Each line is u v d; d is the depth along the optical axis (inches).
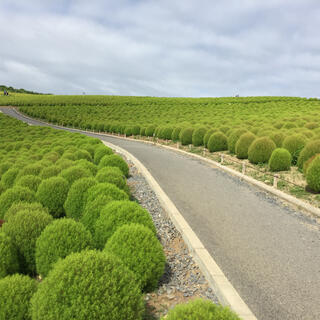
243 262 192.7
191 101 2970.0
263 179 431.5
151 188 397.4
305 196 341.1
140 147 929.5
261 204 323.9
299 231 247.9
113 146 921.5
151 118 1894.7
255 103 2479.1
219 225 259.6
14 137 1182.9
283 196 343.6
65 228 166.4
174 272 185.6
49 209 280.8
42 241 166.1
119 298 110.2
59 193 284.8
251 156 542.9
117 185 325.1
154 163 590.9
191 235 233.5
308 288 163.9
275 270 182.9
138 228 168.7
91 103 3046.3
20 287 125.3
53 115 2343.8
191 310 95.4
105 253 126.5
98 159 576.4
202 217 279.9
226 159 616.1
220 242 223.8
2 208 261.7
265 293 158.4
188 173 493.0
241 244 220.5
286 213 294.5
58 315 102.9
